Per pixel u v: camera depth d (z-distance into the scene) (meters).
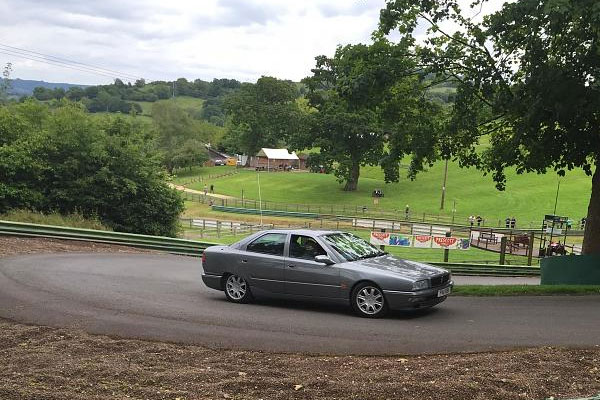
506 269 25.52
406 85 17.14
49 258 16.27
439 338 7.70
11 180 27.23
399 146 18.00
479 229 47.16
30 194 27.34
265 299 11.11
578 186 75.75
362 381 5.50
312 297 9.87
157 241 23.08
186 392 5.22
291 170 114.56
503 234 43.34
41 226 20.94
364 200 75.12
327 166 80.44
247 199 75.62
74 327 8.08
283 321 8.84
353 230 48.84
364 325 8.60
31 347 6.98
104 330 7.94
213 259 10.97
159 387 5.39
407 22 15.88
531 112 13.29
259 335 7.81
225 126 162.12
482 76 14.80
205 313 9.38
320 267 9.79
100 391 5.23
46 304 9.59
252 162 125.31
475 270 25.23
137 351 6.85
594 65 12.95
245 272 10.54
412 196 77.44
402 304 9.06
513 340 7.57
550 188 75.62
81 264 15.58
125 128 32.56
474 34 15.30
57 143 28.75
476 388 5.21
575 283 15.42
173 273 15.37
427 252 36.25
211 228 44.78
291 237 10.41
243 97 108.25
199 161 115.25
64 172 28.61
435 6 15.56
